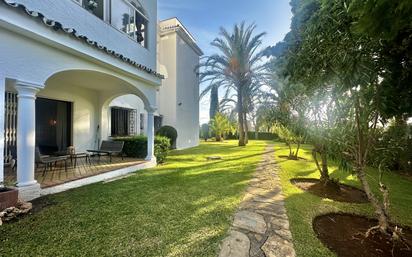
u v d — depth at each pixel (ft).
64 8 20.97
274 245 10.97
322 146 19.16
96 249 10.28
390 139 13.47
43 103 32.76
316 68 11.55
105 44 25.94
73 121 32.50
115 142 33.01
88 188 20.24
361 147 12.98
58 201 16.39
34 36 15.37
